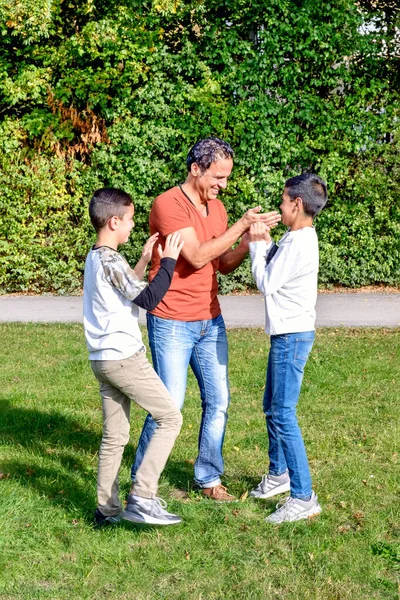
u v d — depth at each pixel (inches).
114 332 144.4
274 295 157.9
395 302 413.1
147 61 416.2
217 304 171.8
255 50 419.2
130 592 134.7
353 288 452.4
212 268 168.7
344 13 413.4
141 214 432.8
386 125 430.6
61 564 144.1
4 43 425.1
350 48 419.5
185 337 164.9
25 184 429.1
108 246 147.9
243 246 172.7
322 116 426.0
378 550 147.7
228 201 430.6
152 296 143.6
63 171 433.7
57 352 312.8
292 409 159.5
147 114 426.9
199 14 416.2
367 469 188.2
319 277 446.6
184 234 158.7
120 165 430.3
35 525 156.9
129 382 145.0
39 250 439.2
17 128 429.7
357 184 435.5
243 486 181.0
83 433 218.4
